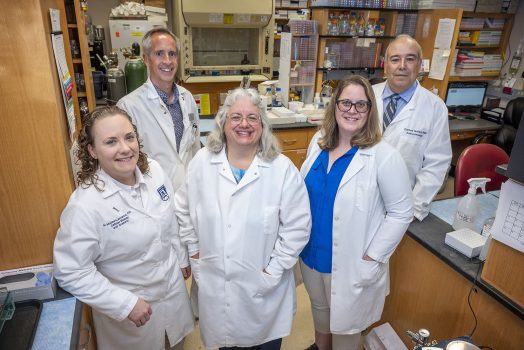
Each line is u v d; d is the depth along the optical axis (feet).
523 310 3.77
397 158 4.67
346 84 4.66
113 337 4.75
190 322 5.40
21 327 3.55
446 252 4.88
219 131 4.59
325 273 5.21
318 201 5.03
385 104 6.69
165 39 6.72
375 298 5.24
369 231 4.88
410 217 4.77
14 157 3.78
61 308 3.84
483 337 4.51
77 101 9.54
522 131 3.37
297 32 11.41
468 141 14.26
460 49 14.12
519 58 13.73
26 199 3.96
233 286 4.70
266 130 4.51
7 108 3.63
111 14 12.26
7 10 3.37
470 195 5.27
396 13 11.93
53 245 4.13
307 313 7.47
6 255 4.09
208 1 11.76
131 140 4.17
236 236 4.50
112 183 4.22
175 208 5.10
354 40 12.22
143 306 4.30
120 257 4.35
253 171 4.47
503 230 3.86
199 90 12.94
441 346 3.52
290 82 12.09
